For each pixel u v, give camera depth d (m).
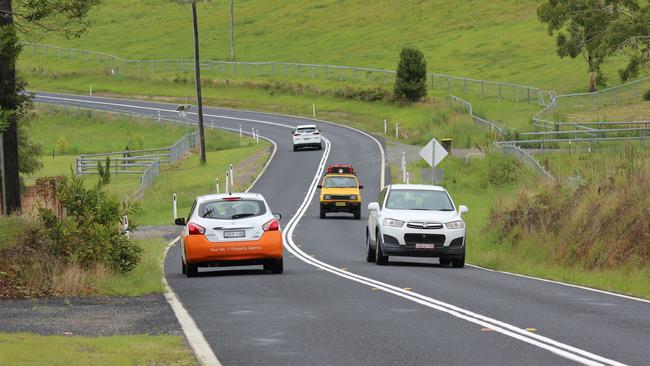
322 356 19.42
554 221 47.69
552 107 131.38
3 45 38.66
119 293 31.42
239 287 32.88
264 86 195.62
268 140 142.50
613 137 102.00
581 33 117.88
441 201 43.25
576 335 21.81
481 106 149.50
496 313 25.69
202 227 36.88
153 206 85.75
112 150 145.38
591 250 40.41
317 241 58.16
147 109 185.38
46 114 178.50
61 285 31.36
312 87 185.62
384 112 161.50
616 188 44.41
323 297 29.58
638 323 23.77
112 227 36.94
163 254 50.12
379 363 18.61
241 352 19.95
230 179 99.62
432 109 151.00
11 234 34.38
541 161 87.38
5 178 45.22
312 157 119.31
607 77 169.25
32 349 19.06
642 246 38.56
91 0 42.41
